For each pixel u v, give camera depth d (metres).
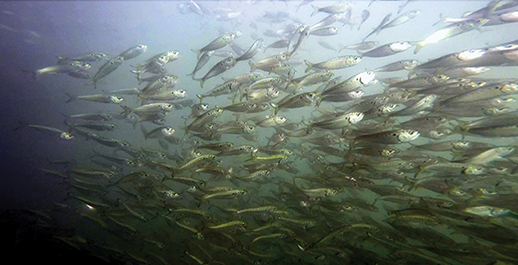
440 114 0.82
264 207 0.95
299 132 1.05
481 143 0.83
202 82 1.02
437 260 0.87
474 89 0.74
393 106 0.86
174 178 0.93
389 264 0.94
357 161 0.94
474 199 0.74
